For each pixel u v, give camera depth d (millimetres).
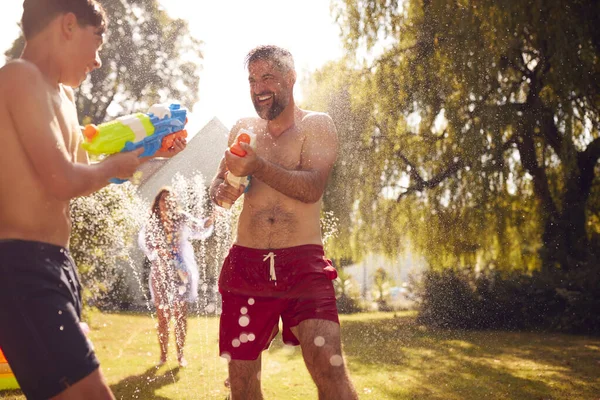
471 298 7422
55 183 1385
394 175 8680
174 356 4375
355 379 3727
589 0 7961
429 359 4562
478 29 8141
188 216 4133
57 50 1502
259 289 1981
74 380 1332
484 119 8086
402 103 8586
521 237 8242
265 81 1998
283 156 2055
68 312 1392
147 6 8461
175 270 4090
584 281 6938
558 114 7855
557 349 5262
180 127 1738
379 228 8781
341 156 8781
